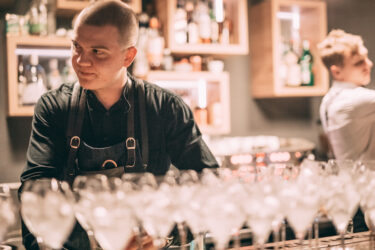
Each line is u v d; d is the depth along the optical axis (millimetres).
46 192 1066
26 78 2973
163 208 1127
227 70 3879
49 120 1718
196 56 3426
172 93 1831
